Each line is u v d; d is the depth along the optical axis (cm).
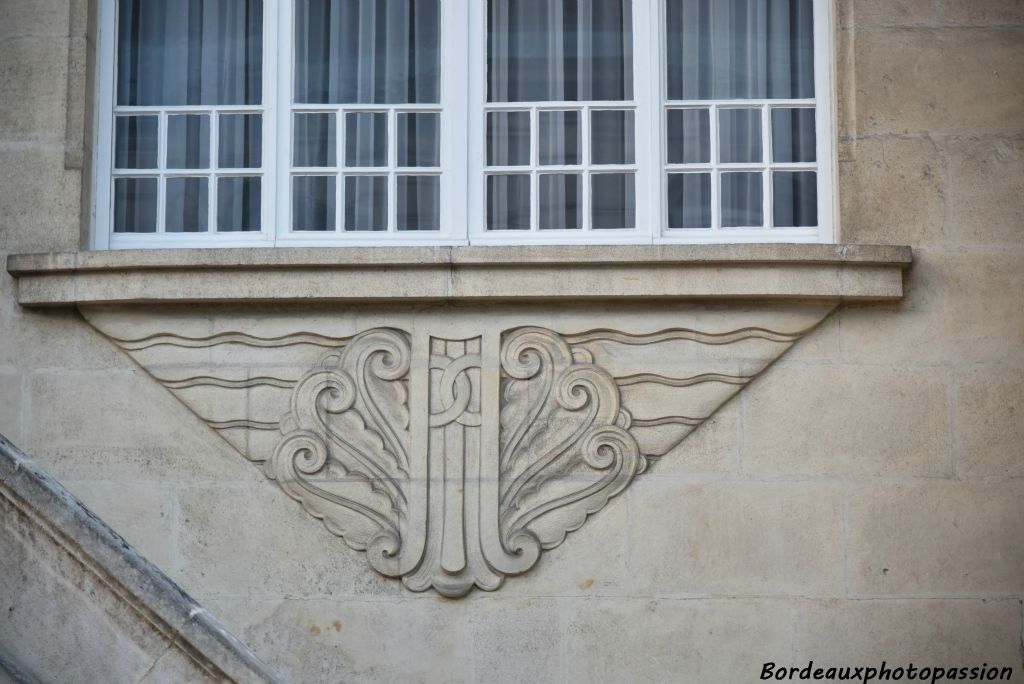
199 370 916
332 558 898
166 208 970
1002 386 906
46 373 921
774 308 909
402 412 907
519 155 973
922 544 893
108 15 986
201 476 909
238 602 895
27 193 940
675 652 885
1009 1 945
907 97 938
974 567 891
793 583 890
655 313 911
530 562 890
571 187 969
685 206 966
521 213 967
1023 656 881
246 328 917
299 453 906
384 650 888
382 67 987
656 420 904
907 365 909
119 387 920
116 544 698
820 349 912
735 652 884
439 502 898
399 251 900
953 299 915
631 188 967
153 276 912
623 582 891
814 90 973
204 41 991
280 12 988
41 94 951
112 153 973
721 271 898
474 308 915
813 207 962
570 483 898
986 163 929
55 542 700
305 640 890
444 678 884
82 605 693
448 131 972
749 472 901
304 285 906
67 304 918
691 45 985
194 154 977
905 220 926
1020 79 937
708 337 909
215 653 678
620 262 895
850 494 898
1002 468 899
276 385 913
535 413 905
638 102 975
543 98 980
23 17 959
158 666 682
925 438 903
